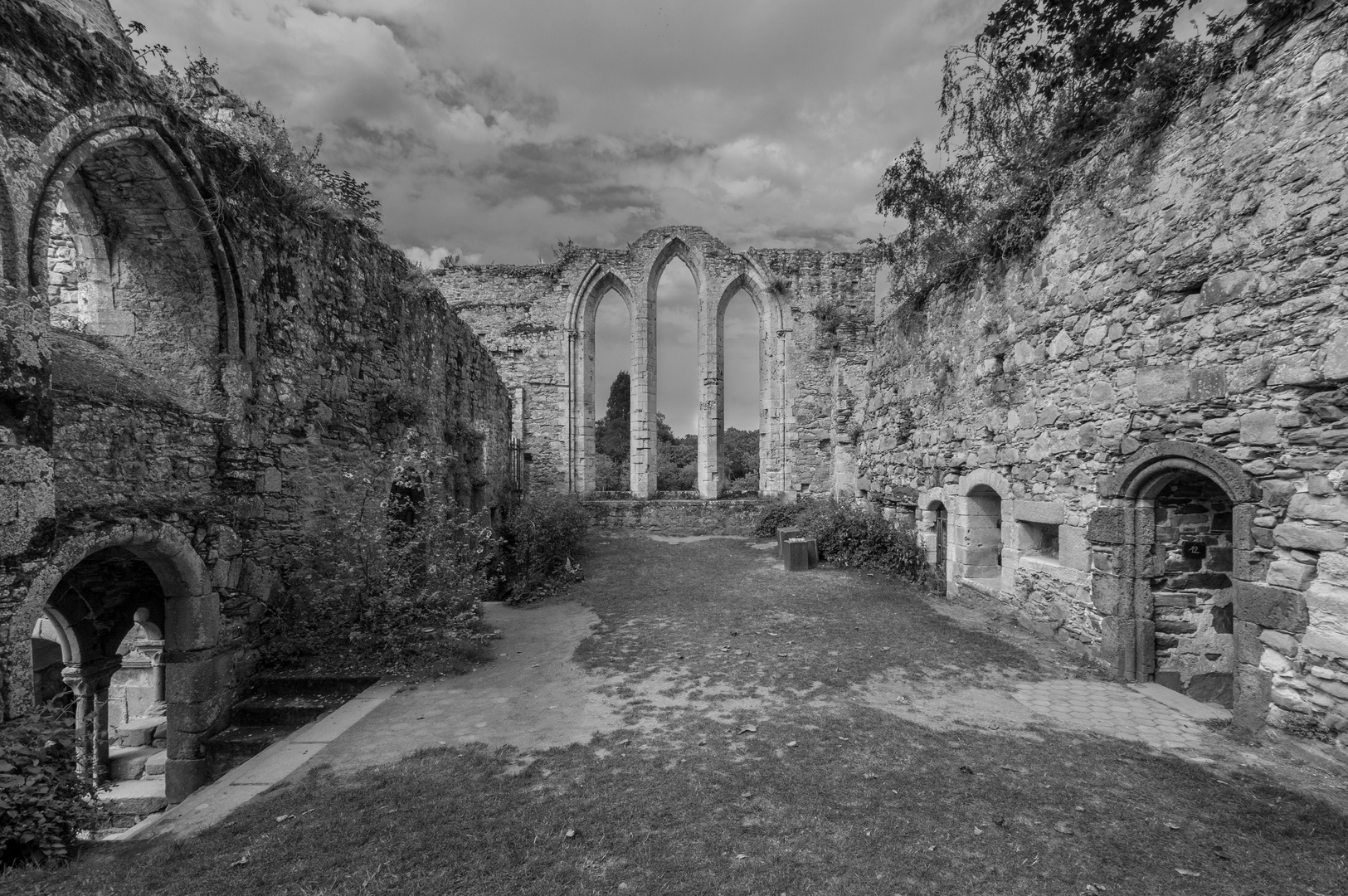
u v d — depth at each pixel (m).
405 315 9.58
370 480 8.44
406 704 5.76
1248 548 4.70
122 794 6.80
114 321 5.97
